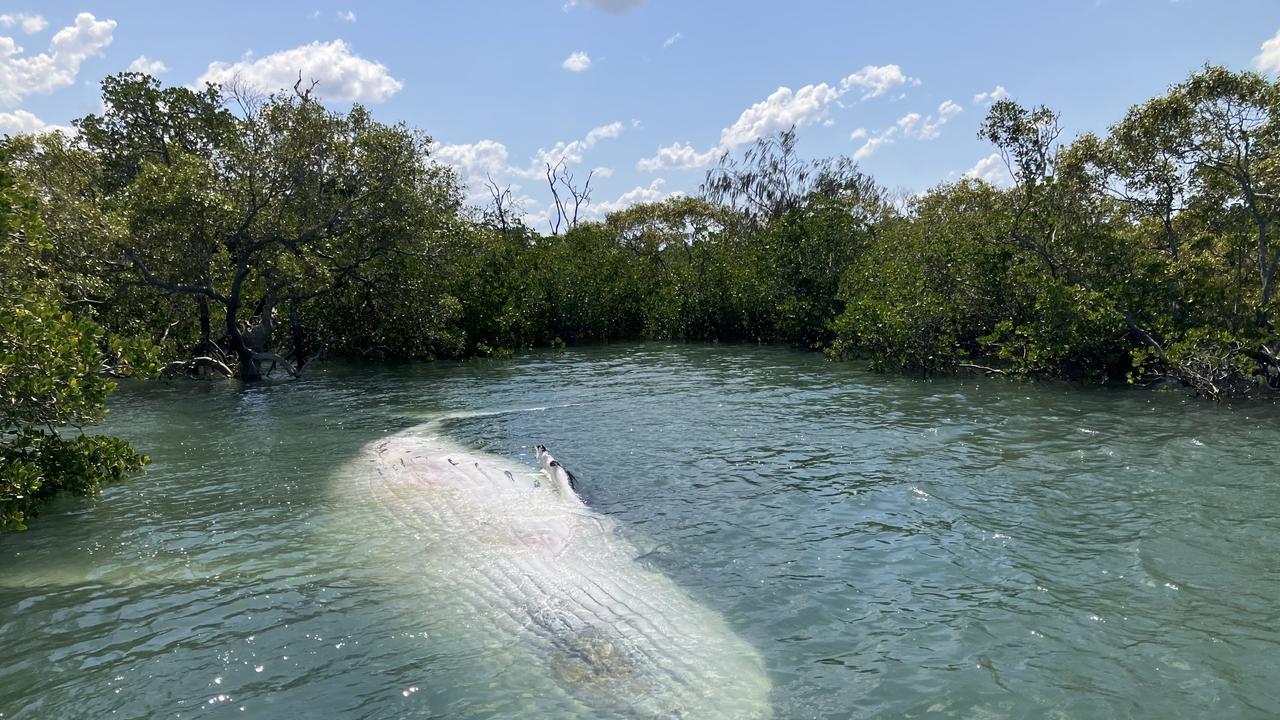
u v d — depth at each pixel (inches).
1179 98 538.3
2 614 222.4
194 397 636.7
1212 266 588.7
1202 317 572.7
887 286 778.2
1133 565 238.8
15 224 317.4
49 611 224.2
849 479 339.0
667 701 170.9
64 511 317.4
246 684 184.1
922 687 177.2
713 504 309.4
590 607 213.5
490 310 990.4
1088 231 631.2
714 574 240.4
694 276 1191.6
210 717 170.9
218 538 283.1
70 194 725.9
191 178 698.8
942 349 664.4
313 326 923.4
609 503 312.5
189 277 732.0
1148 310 577.3
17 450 335.9
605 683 178.2
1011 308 693.3
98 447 329.4
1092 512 287.0
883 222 1405.0
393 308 888.9
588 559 247.1
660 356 928.3
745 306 1085.1
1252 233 581.0
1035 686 176.6
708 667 183.9
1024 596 221.3
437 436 446.6
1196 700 169.6
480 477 337.4
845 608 216.8
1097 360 597.9
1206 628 200.1
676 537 272.4
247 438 458.9
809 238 1021.2
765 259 1078.4
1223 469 335.0
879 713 167.6
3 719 170.9
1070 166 624.1
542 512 292.2
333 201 786.2
